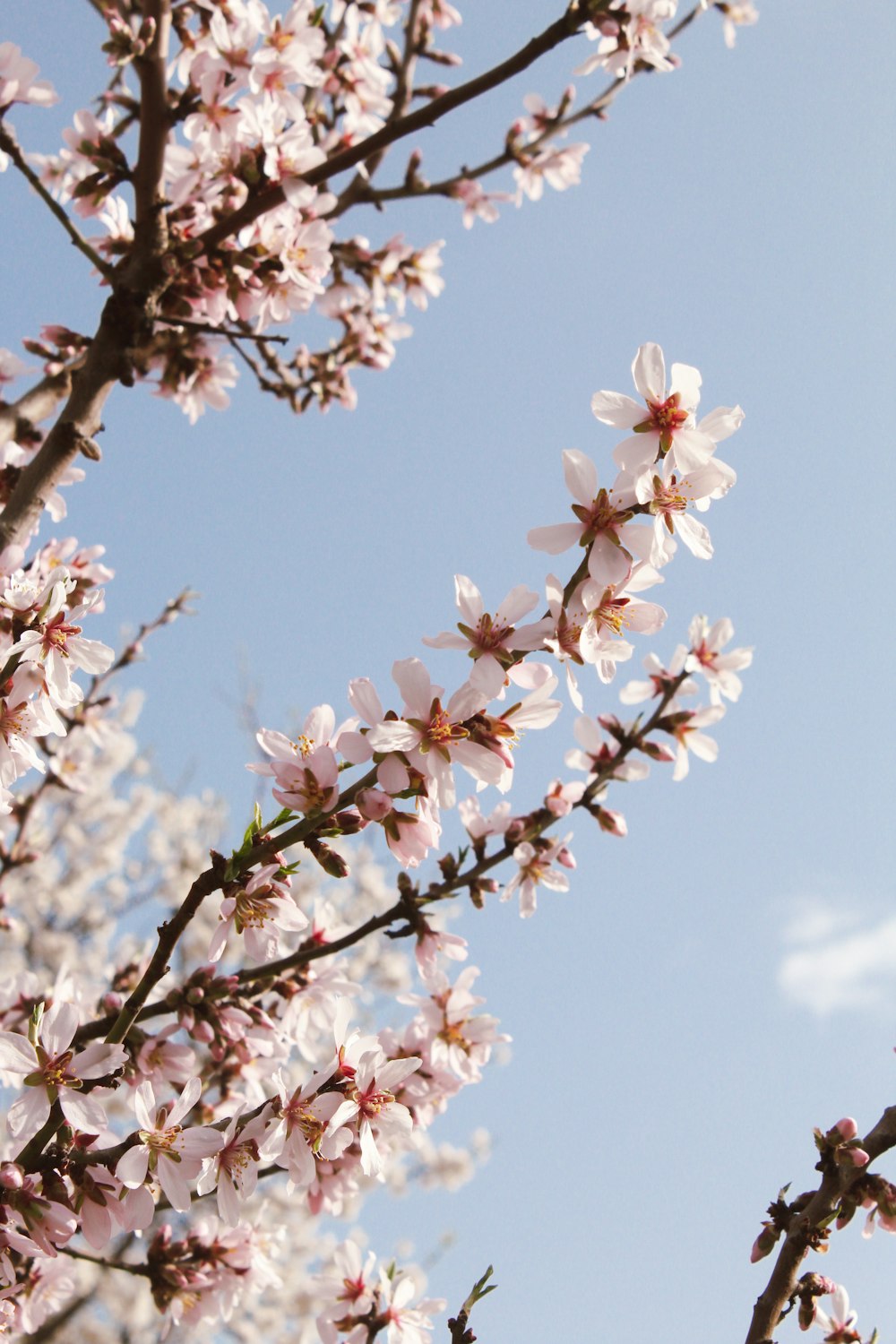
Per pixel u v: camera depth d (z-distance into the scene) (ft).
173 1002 12.26
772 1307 8.95
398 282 22.93
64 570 11.74
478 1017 14.33
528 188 21.56
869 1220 9.38
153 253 13.94
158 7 13.70
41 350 16.60
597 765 15.60
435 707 7.95
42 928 44.27
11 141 13.29
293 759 8.37
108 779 45.62
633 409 7.95
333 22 18.42
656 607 8.13
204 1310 12.15
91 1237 8.65
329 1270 13.10
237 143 15.07
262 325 15.67
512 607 8.00
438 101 13.91
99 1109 8.27
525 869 14.25
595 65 14.92
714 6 22.29
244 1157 8.96
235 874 8.10
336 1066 9.11
